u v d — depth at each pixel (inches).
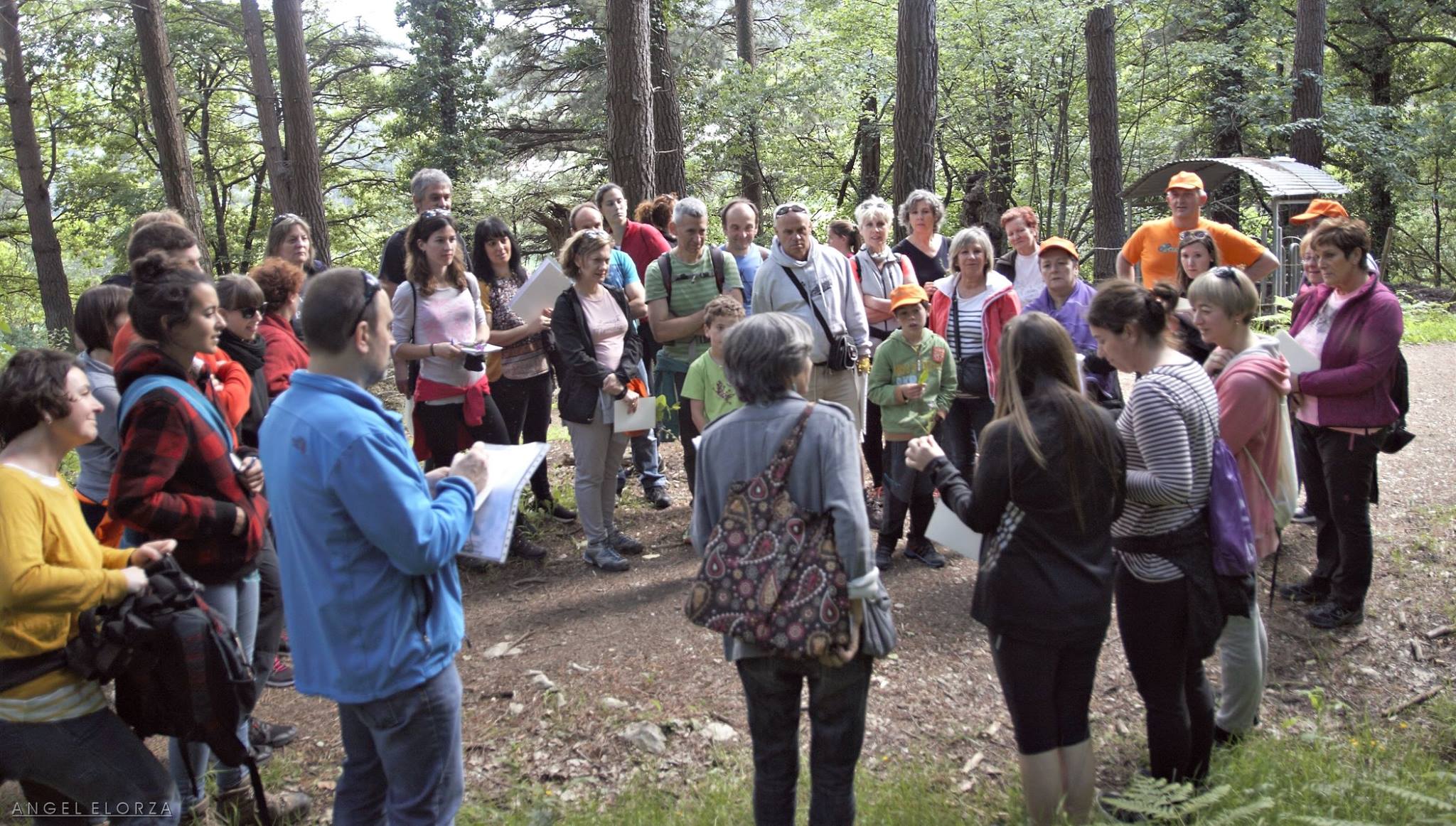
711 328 203.5
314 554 96.0
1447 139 806.5
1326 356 182.4
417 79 943.7
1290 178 567.5
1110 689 171.2
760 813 112.7
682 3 906.7
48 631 105.4
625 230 275.6
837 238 257.3
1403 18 899.4
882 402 211.8
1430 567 211.0
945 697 167.6
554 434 342.6
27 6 892.0
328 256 695.1
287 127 676.7
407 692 98.7
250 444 162.7
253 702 113.7
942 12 670.5
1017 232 255.9
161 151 658.2
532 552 225.9
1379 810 127.6
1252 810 116.6
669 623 191.0
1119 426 128.8
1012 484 115.3
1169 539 126.7
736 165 785.6
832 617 100.7
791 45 839.7
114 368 132.4
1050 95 691.4
